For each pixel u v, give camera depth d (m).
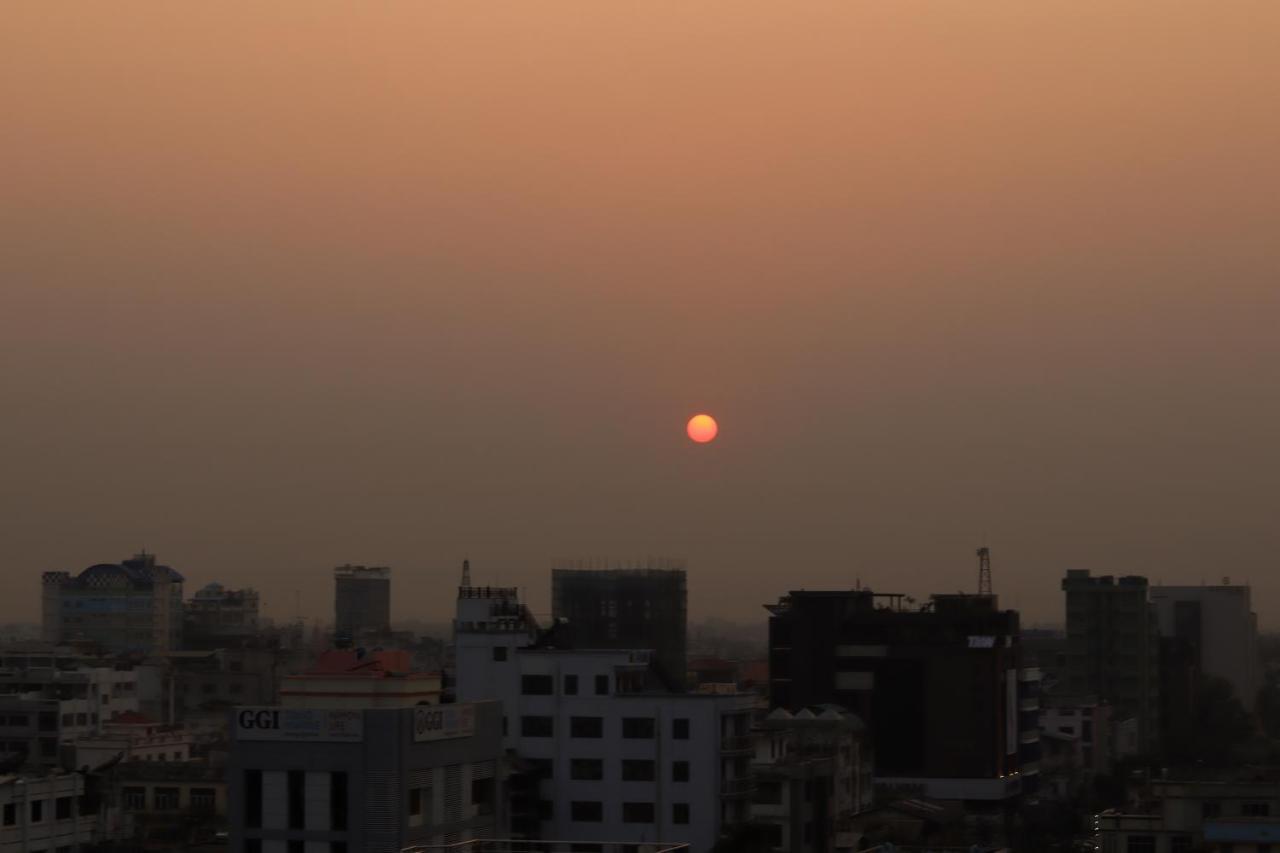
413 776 196.38
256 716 197.25
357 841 192.62
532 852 198.75
